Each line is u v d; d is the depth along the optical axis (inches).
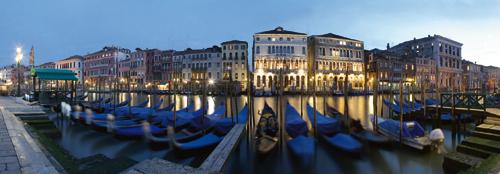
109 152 495.8
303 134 497.7
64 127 696.4
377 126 552.7
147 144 503.5
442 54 2696.9
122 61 3014.3
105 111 906.7
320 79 2249.0
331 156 461.7
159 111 785.6
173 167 220.5
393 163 436.8
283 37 2204.7
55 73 968.3
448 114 727.1
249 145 526.0
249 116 611.2
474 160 343.3
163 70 2657.5
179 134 565.0
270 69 2162.9
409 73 2549.2
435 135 455.2
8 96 1411.2
